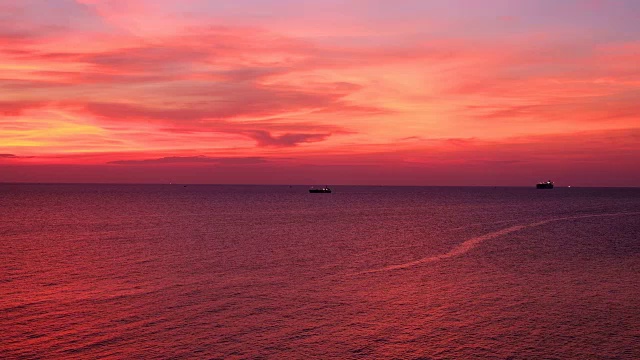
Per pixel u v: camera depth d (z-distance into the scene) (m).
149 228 83.50
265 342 27.05
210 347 26.23
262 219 104.25
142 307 32.97
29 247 59.94
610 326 29.73
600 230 84.00
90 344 26.33
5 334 27.66
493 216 116.69
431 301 35.19
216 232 78.06
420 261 51.88
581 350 26.16
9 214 114.25
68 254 54.62
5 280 40.69
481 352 25.92
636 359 24.98
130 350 25.64
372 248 61.25
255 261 50.97
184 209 136.50
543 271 46.25
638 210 138.38
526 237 73.81
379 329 29.22
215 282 40.69
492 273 45.31
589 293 37.44
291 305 33.94
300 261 51.25
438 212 131.00
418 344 26.95
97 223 92.00
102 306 33.09
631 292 37.75
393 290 38.41
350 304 34.34
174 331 28.48
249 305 33.84
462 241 68.88
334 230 82.62
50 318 30.44
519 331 28.91
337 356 25.34
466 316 31.70
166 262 49.88
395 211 135.12
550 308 33.44
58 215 111.69
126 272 44.41
